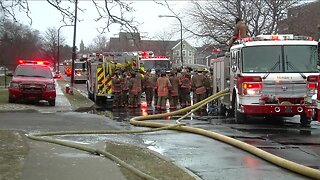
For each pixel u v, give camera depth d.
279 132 12.30
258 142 10.49
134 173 6.89
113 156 8.03
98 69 23.69
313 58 13.42
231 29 29.45
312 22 28.64
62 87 37.81
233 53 14.60
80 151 8.80
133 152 9.00
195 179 6.79
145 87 22.61
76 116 16.02
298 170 7.24
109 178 6.55
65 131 11.95
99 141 10.41
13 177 6.47
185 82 21.45
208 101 16.53
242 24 16.64
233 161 8.38
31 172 6.82
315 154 8.95
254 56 13.49
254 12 28.47
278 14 27.59
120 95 22.23
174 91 20.95
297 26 28.41
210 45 31.50
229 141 10.24
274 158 8.03
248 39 13.83
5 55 42.22
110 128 12.98
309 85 13.09
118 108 21.28
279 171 7.50
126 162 7.95
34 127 12.77
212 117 16.81
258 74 13.27
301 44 13.48
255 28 28.28
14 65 43.81
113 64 23.91
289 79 13.12
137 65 24.38
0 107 18.03
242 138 11.15
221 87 17.72
